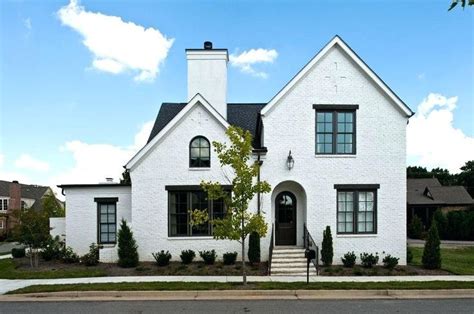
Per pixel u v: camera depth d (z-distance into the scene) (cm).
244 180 1320
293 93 1853
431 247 1684
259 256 1748
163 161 1842
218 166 1841
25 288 1291
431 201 4406
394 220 1838
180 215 1845
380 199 1841
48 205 2694
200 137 1855
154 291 1229
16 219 1862
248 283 1341
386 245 1825
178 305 1100
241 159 1345
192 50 2108
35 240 1788
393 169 1852
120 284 1329
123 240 1734
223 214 1839
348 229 1839
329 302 1134
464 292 1252
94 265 1767
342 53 1869
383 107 1866
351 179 1839
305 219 1842
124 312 1027
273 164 1833
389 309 1053
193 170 1838
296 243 1884
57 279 1473
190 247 1820
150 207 1830
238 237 1313
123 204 1995
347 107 1855
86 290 1244
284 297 1196
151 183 1838
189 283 1344
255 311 1027
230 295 1221
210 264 1745
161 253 1738
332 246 1758
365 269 1667
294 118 1847
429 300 1166
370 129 1859
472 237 3638
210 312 1018
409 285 1295
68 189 2005
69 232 1991
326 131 1866
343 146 1864
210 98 2098
